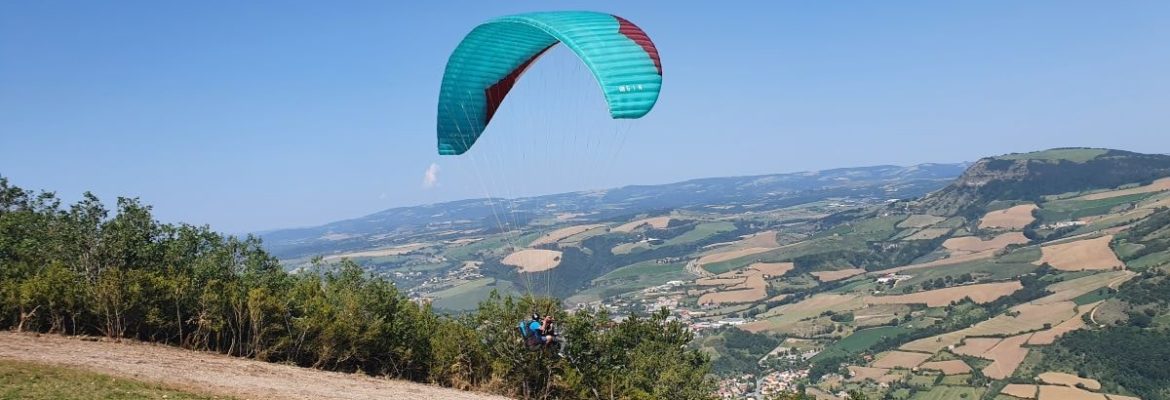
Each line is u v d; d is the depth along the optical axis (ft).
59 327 69.51
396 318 77.92
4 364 49.44
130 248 80.64
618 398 74.23
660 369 83.56
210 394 49.14
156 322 71.05
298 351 73.15
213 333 73.67
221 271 83.71
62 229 79.77
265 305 71.51
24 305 68.33
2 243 79.56
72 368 51.34
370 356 75.61
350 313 73.36
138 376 52.06
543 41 63.52
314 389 58.13
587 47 53.31
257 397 50.60
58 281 71.05
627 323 89.61
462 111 65.62
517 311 73.92
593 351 78.18
